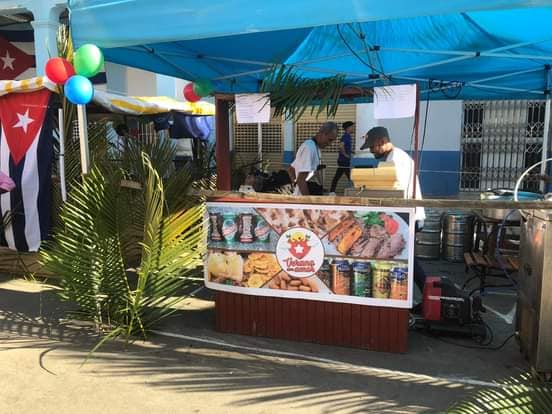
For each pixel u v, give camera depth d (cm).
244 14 322
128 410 306
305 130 1159
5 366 363
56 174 568
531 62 557
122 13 356
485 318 473
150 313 429
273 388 334
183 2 337
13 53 1048
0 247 598
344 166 1008
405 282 375
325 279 394
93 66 387
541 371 334
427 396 323
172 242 409
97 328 427
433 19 422
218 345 404
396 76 616
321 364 369
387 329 387
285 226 398
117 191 416
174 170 548
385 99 384
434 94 756
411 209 367
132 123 807
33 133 550
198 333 428
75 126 562
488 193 585
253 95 416
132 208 435
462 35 460
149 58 521
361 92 399
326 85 400
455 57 531
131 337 417
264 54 523
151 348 397
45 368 361
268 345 403
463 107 993
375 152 448
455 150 1000
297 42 483
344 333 397
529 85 665
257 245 408
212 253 422
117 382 341
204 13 332
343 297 391
